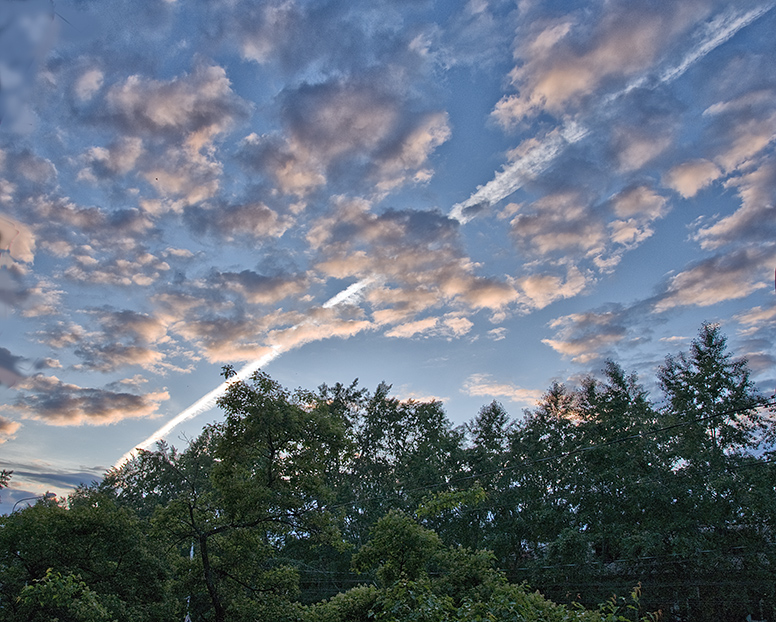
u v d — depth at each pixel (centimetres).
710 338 3881
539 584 3553
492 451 4397
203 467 4375
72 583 1569
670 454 3672
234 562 2070
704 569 3312
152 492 4512
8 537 1973
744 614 3278
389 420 4741
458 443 4488
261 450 2039
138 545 2255
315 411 2117
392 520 1805
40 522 2059
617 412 3962
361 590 1775
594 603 3412
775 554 3167
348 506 4175
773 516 3192
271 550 2184
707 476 3462
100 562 2170
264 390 2039
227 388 2016
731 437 3534
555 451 4144
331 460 2194
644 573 3475
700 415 3669
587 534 3553
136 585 2234
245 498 1919
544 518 3828
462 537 3991
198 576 2053
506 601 1179
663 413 3931
